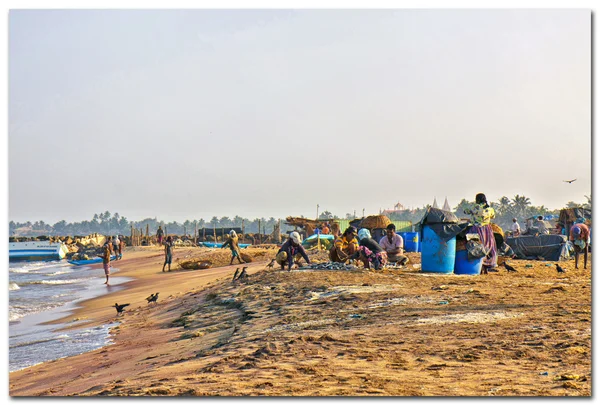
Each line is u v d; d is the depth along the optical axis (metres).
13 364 12.70
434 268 18.95
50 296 30.45
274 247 60.41
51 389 8.87
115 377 8.84
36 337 16.66
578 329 8.35
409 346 7.91
